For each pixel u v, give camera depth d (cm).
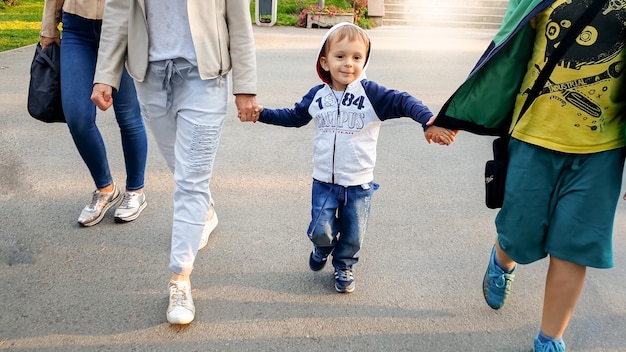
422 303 286
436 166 484
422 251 338
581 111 210
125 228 353
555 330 239
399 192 425
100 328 259
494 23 1556
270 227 361
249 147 508
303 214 381
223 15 260
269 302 282
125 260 316
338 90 271
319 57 272
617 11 197
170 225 358
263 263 319
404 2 1593
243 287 295
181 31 252
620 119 213
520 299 292
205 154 263
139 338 253
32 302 276
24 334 253
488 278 270
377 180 448
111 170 445
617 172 216
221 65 259
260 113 279
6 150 479
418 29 1468
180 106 262
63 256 318
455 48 1131
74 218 363
